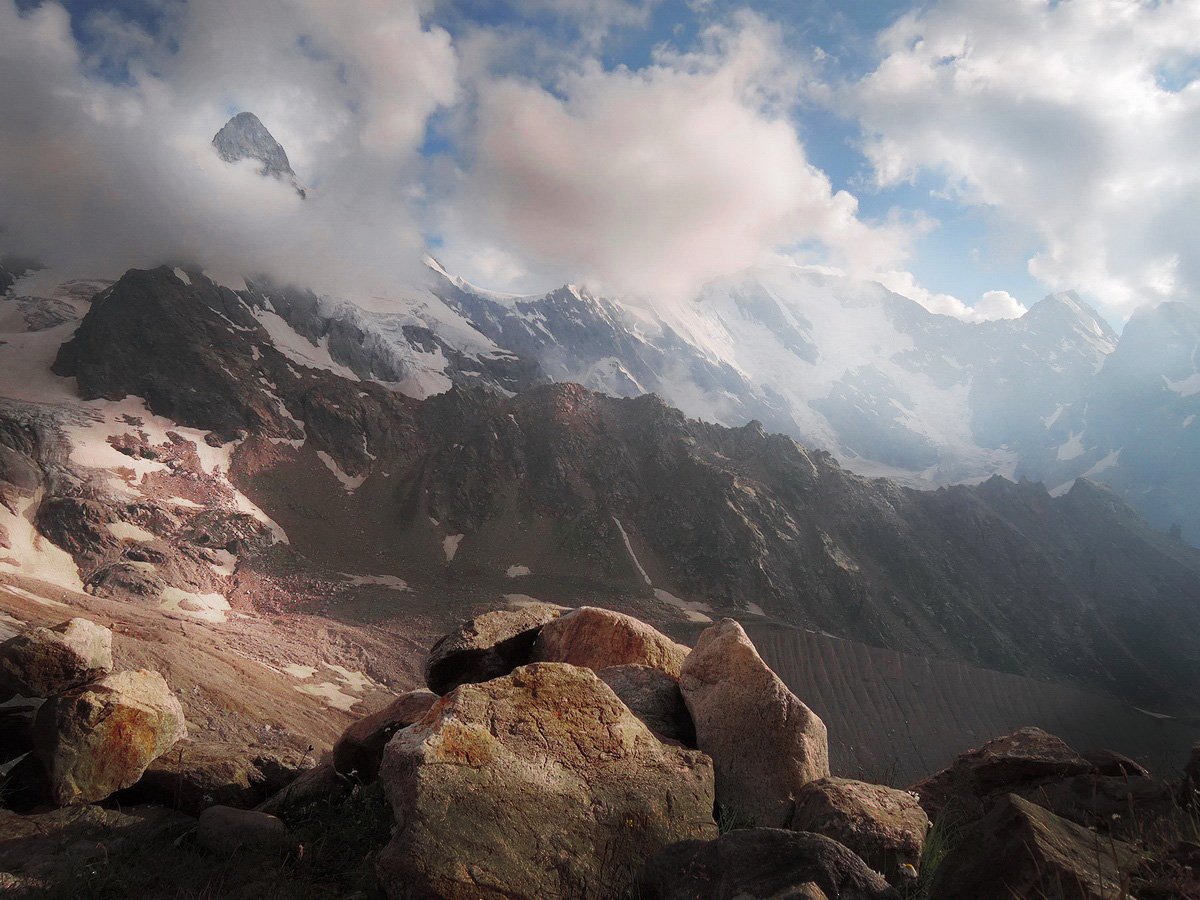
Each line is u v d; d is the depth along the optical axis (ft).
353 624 418.92
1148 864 16.14
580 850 18.17
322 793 29.17
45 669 31.37
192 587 426.92
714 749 24.25
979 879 16.49
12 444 515.09
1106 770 26.53
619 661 31.96
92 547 434.30
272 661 307.99
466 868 16.78
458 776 17.94
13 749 30.37
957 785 27.73
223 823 25.17
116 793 29.68
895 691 443.73
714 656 26.55
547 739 19.93
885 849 19.08
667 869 17.35
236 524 529.45
